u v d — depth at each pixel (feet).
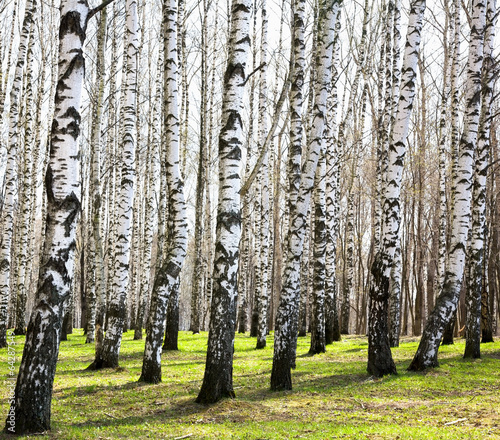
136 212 106.63
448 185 101.86
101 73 54.90
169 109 41.06
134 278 109.70
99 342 46.52
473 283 51.37
